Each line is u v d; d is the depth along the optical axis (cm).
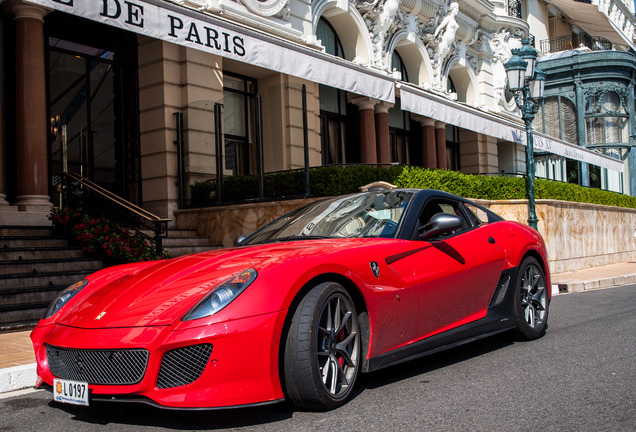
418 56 1784
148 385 261
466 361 397
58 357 291
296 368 278
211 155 1053
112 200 882
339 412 287
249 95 1241
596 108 2517
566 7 2805
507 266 438
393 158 1783
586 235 1365
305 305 286
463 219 432
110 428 280
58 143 998
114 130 1084
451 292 380
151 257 807
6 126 866
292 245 344
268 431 263
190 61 1055
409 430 258
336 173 914
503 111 2225
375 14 1533
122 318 281
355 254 325
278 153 1208
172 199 1039
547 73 2575
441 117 1285
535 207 1191
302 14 1302
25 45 845
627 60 2505
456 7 1831
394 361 334
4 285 645
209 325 262
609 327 525
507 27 2228
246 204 969
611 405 290
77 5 655
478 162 2086
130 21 702
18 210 828
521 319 450
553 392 315
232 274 293
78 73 1035
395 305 335
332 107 1531
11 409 332
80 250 779
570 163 2502
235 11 1119
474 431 255
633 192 2575
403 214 385
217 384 261
